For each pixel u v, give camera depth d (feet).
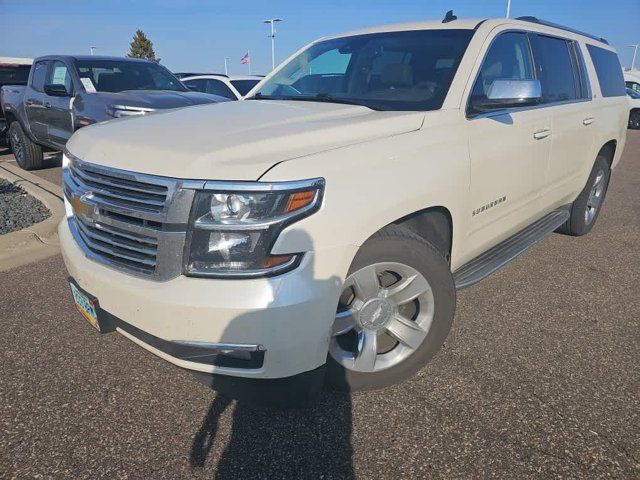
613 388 8.84
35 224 17.57
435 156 8.55
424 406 8.38
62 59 25.09
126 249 7.26
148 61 27.86
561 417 8.10
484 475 6.98
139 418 8.18
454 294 8.69
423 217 9.01
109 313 7.56
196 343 6.69
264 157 6.81
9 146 37.60
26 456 7.38
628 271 14.35
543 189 12.77
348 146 7.51
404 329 8.45
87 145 8.38
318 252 6.71
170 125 8.50
